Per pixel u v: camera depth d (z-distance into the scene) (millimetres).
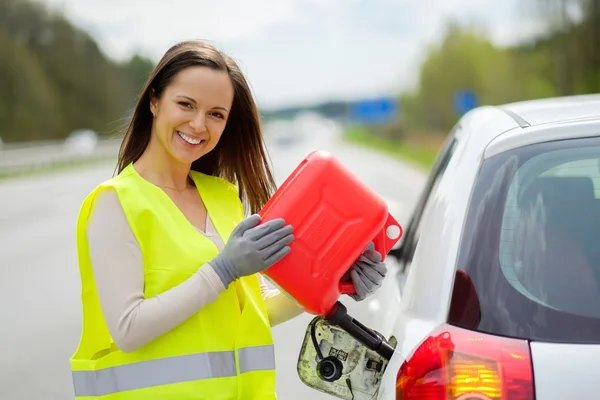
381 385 2656
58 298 10125
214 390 2789
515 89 45812
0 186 34438
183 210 2990
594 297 2428
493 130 3004
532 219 2609
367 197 2740
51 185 33625
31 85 82312
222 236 3006
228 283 2691
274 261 2668
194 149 2936
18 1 89750
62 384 6648
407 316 2736
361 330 2732
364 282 2846
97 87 95938
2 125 79375
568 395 2244
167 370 2768
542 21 36188
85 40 95688
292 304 3240
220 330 2854
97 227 2766
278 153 57094
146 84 2973
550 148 2766
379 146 76062
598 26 35000
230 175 3377
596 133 2775
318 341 2832
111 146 63906
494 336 2398
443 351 2395
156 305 2666
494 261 2539
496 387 2299
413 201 20328
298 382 6418
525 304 2434
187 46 2965
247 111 3242
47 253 14312
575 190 2656
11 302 9961
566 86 35969
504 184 2705
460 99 50375
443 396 2340
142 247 2766
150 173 2990
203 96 2893
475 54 59969
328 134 91812
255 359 2877
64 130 90625
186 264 2783
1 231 18203
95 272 2754
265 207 2744
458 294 2510
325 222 2711
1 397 6355
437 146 58875
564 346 2336
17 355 7535
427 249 2812
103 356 2834
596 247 2533
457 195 2805
